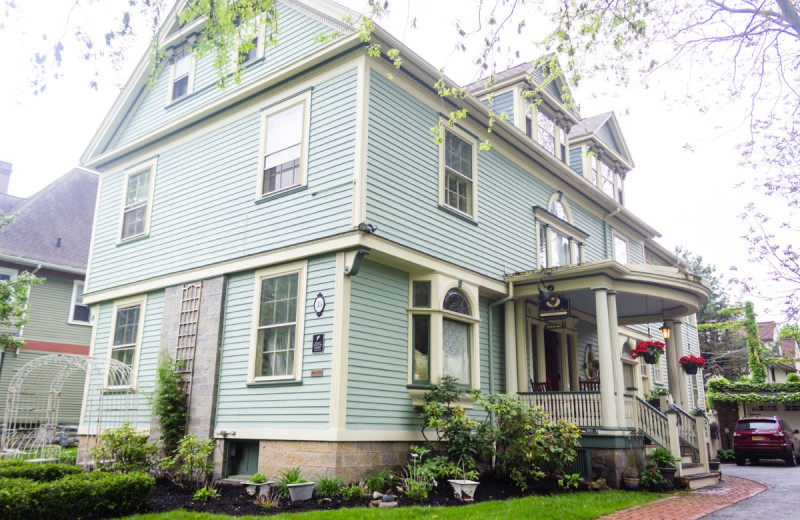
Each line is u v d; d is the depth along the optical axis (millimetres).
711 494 10633
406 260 10422
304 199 10578
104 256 14602
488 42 7938
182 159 13320
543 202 15352
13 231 20328
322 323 9836
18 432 15945
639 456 11781
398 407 10281
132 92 14953
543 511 7809
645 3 7621
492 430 10445
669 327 15188
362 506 8172
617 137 21297
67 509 6941
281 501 8469
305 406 9680
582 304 14898
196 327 11734
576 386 15727
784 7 7035
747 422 19969
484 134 13211
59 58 7121
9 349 18594
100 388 13266
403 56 10773
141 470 10008
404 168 10805
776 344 29656
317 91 10969
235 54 12625
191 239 12492
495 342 13062
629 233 20281
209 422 10844
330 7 11086
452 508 7848
